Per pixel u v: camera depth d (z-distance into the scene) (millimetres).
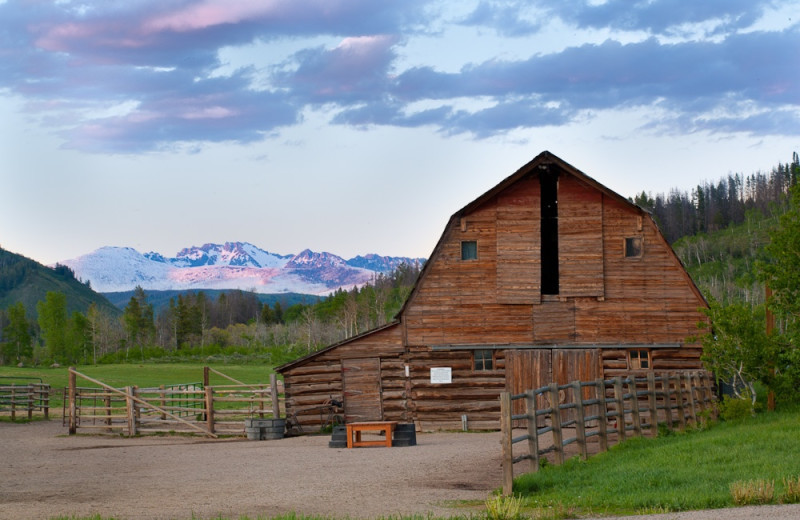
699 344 32781
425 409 33750
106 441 32219
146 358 117562
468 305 33781
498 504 13750
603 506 14281
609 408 32750
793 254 27672
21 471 22609
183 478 20203
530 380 33281
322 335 139000
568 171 33156
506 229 33750
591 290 33188
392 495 16562
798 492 13734
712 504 13781
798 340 27359
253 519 14078
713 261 188375
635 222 33438
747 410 26672
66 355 127938
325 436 32531
